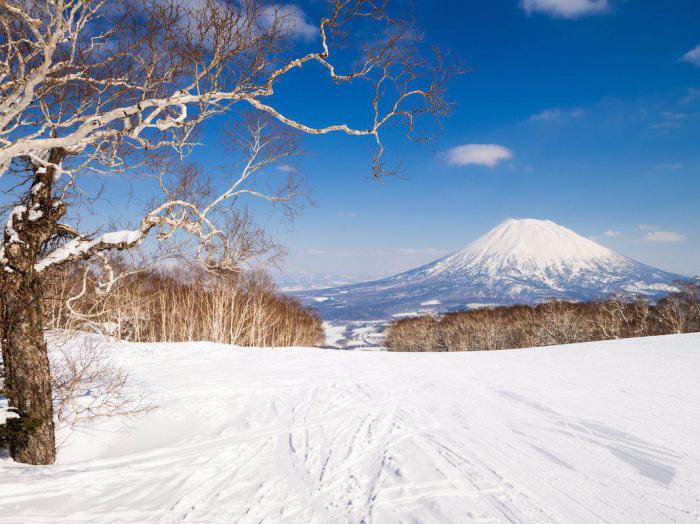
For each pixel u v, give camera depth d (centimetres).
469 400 891
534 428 685
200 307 2553
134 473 538
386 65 596
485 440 631
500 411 796
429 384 1074
